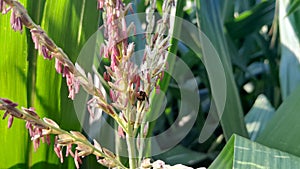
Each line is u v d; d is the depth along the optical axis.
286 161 0.62
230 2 1.39
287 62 1.05
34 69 0.74
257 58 1.60
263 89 1.50
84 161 0.86
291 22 1.06
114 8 0.55
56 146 0.57
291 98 0.79
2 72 0.74
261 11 1.33
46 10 0.73
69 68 0.56
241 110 0.93
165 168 0.57
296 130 0.76
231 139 0.66
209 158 1.18
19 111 0.55
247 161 0.62
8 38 0.73
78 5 0.73
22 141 0.75
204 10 0.96
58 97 0.74
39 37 0.55
